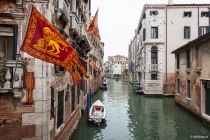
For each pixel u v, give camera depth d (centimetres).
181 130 1204
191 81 1541
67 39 914
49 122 633
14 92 554
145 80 2714
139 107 1930
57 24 762
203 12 2662
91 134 1139
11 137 573
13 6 586
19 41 584
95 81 3002
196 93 1423
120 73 10025
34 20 489
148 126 1300
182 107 1817
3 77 536
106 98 2519
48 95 621
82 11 1468
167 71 2655
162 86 2647
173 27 2677
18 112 579
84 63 1642
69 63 561
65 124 895
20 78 550
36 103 591
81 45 1359
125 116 1573
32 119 589
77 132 1156
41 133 595
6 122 570
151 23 2680
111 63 10756
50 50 514
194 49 1456
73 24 994
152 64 2648
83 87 1622
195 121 1384
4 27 586
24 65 575
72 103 1098
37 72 593
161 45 2666
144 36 2795
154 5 2662
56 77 734
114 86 4438
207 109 1267
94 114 1309
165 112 1692
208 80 1202
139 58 3547
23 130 582
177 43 2666
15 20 586
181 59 1852
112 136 1116
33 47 482
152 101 2273
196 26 2666
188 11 2669
